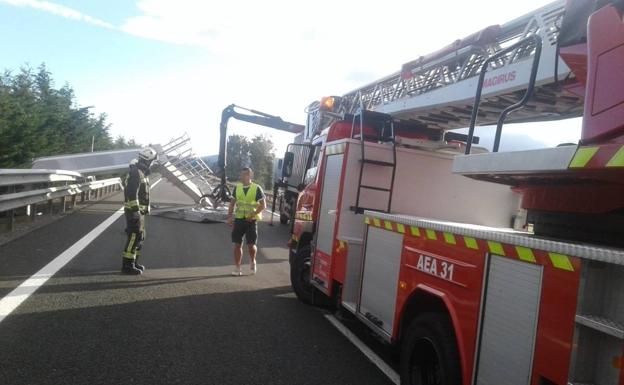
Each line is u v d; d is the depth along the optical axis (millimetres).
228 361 5148
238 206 9500
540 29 5457
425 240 4363
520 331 3137
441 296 4016
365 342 6156
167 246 11875
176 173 18891
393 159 6727
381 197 6738
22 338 5227
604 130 3158
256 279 9250
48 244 10359
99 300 6848
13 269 8016
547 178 3637
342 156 6695
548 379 2885
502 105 6562
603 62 3244
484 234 3572
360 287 5609
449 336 3924
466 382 3627
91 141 27953
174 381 4543
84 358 4863
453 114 7777
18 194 10750
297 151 16359
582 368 2695
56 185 15797
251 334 6086
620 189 3330
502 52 4707
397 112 8539
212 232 15102
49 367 4590
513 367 3172
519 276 3195
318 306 7688
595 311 2703
